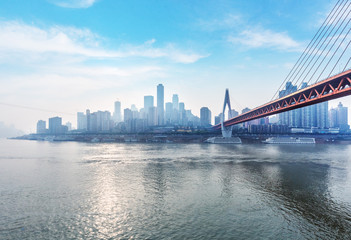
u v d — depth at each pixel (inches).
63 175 2768.2
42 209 1621.6
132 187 2193.7
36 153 5442.9
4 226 1355.8
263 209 1598.2
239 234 1240.2
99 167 3341.5
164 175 2743.6
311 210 1579.7
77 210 1601.9
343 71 2325.3
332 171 2965.1
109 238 1218.0
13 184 2320.4
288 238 1194.6
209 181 2422.5
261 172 2903.5
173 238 1206.3
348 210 1579.7
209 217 1466.5
